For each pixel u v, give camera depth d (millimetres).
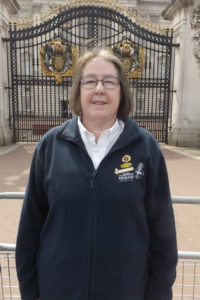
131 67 14492
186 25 13719
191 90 14117
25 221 1893
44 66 14406
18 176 8273
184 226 5027
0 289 3225
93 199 1668
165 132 15117
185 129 14242
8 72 14633
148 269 1896
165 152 12500
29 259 1917
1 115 13852
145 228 1763
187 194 6695
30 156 11367
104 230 1668
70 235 1697
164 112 15000
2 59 13945
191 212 5641
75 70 1904
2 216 5285
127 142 1724
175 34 14898
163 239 1828
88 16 14109
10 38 14047
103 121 1804
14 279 3357
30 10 36500
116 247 1669
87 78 1792
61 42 14203
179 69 14227
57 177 1725
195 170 9180
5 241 4395
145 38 14500
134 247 1705
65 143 1792
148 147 1766
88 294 1709
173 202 2523
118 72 1835
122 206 1660
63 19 14055
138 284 1775
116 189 1661
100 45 2059
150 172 1731
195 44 13812
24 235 1892
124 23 14273
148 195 1775
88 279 1697
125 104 1891
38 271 1870
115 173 1684
